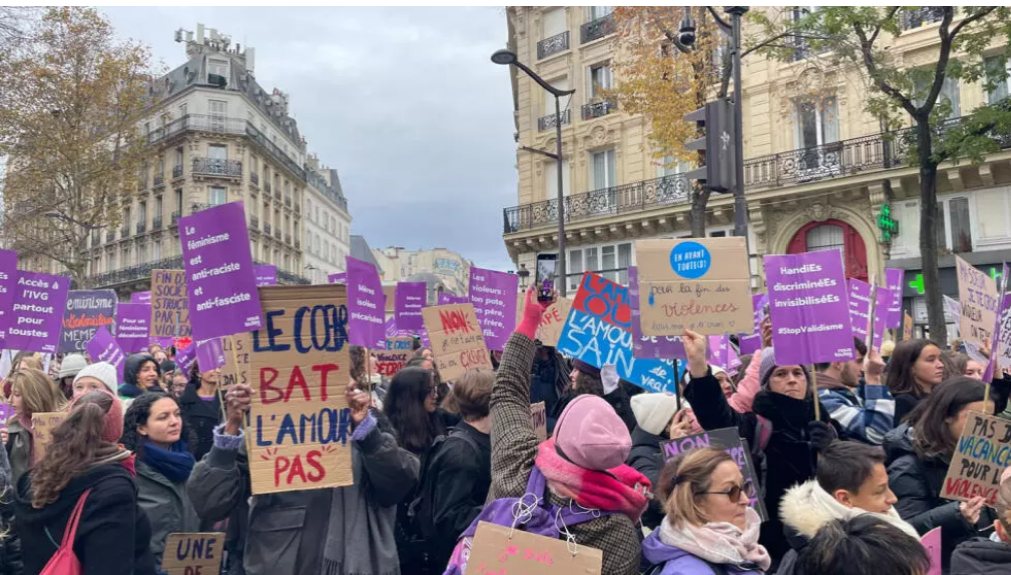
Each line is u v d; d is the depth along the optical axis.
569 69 25.86
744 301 4.02
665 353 4.01
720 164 7.86
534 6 26.92
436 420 4.70
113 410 3.31
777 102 21.00
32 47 22.30
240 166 50.69
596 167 25.34
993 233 18.03
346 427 3.29
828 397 4.89
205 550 3.48
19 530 3.12
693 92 15.69
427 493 3.97
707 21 15.80
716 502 2.44
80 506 2.98
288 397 3.25
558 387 7.12
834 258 4.29
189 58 53.72
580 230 24.86
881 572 2.16
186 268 3.31
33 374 4.36
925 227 12.81
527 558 2.24
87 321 8.66
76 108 23.97
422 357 6.74
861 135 19.58
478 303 7.37
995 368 4.64
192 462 4.12
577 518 2.29
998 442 3.33
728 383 5.26
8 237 26.12
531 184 26.73
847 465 2.86
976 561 2.63
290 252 60.06
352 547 3.41
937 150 13.05
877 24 12.79
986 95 18.20
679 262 4.01
